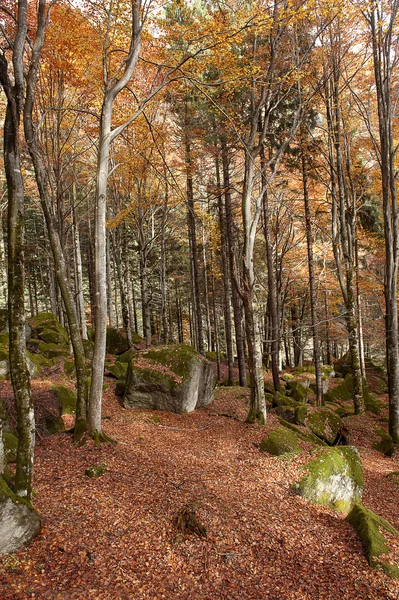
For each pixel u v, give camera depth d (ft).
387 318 44.32
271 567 17.92
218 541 19.12
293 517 21.97
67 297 30.73
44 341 60.18
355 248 60.95
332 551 19.26
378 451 42.86
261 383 38.81
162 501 21.97
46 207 29.53
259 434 35.42
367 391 66.18
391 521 26.58
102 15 32.04
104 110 28.94
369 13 40.09
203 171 61.16
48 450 27.94
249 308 38.73
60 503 20.68
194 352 48.47
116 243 80.69
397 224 44.21
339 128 48.78
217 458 29.94
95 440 29.01
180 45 33.60
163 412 43.14
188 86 46.65
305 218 55.88
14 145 17.84
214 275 81.97
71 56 36.68
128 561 17.16
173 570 17.13
